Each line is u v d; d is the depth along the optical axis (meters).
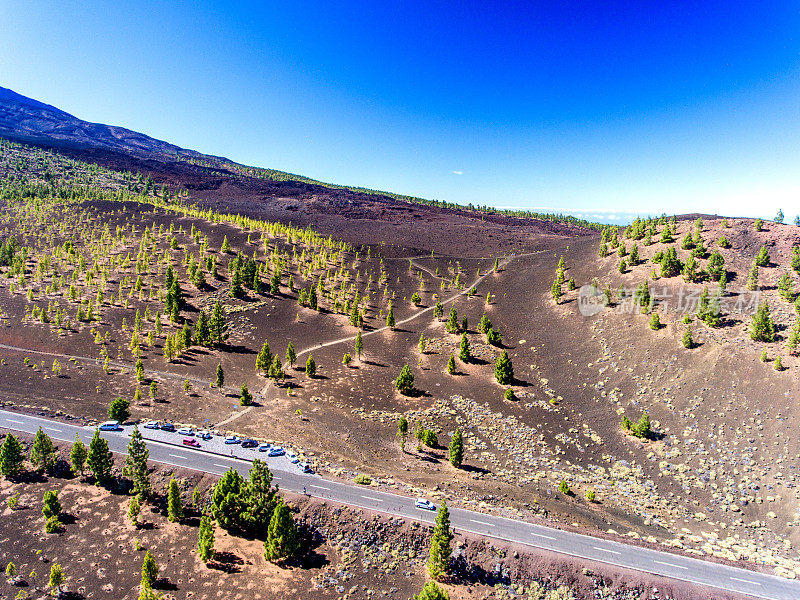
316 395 90.19
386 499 59.78
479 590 49.44
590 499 65.25
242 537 54.22
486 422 84.88
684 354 90.62
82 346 97.62
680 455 72.69
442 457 74.06
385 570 51.25
